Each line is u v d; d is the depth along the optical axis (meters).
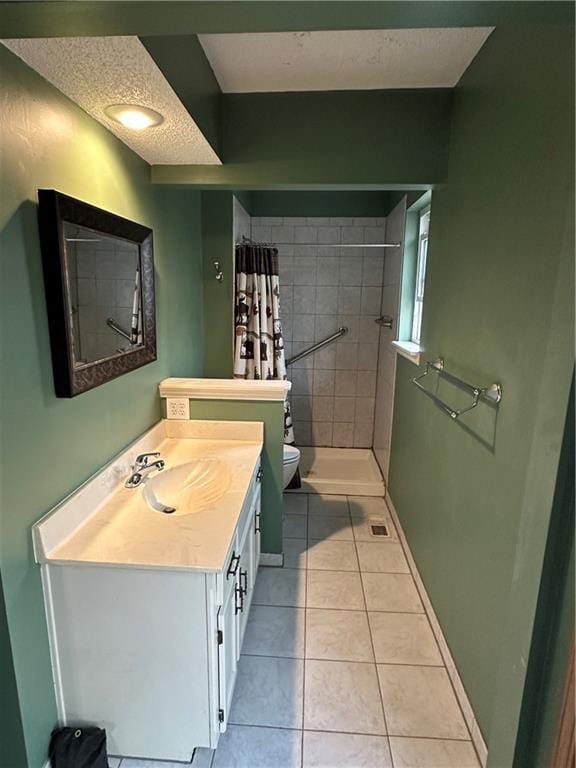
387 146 1.92
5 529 1.10
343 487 3.35
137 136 1.60
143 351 1.87
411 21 0.87
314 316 3.85
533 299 1.17
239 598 1.62
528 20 0.86
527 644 1.12
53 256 1.18
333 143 1.92
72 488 1.38
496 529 1.38
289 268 3.78
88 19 0.86
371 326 3.83
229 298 2.99
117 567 1.25
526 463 1.19
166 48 1.17
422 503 2.25
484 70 1.53
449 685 1.72
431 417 2.12
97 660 1.33
